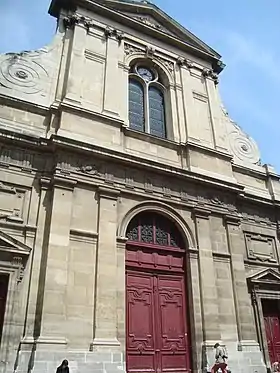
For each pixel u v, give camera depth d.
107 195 15.77
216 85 23.81
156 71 22.23
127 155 16.72
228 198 19.14
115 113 18.17
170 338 15.10
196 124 20.88
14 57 17.92
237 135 23.05
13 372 11.62
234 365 15.18
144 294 15.39
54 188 14.80
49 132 16.33
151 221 16.94
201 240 17.27
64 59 19.02
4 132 14.98
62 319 12.76
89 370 12.44
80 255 14.24
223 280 17.00
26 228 13.96
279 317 18.34
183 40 23.94
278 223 20.75
